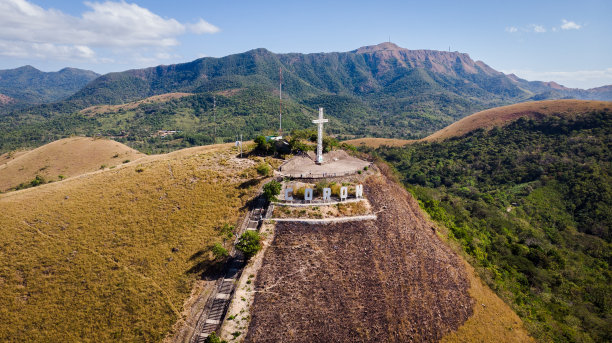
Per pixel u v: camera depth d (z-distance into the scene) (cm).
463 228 8512
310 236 4909
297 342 3675
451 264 5662
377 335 4000
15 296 4062
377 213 5669
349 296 4288
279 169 6906
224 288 4197
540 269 7394
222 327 3659
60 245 4809
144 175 6644
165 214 5494
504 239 8788
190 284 4281
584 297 6944
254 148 7956
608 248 9306
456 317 4703
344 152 8631
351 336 3897
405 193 7744
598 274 8238
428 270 5166
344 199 5684
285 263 4481
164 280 4331
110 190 6138
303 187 5888
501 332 4784
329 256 4700
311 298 4144
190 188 6150
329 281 4388
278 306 3959
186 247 4831
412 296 4619
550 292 6750
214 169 6812
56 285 4228
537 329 5128
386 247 5134
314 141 9181
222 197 5869
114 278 4347
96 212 5525
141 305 4012
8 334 3669
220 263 4556
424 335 4253
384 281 4634
